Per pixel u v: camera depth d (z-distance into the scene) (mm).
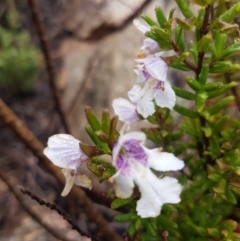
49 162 96
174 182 60
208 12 70
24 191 75
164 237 70
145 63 67
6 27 164
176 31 71
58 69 159
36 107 156
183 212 84
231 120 85
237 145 80
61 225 120
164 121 82
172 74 142
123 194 59
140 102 68
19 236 125
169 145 85
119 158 60
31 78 155
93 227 119
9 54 151
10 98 157
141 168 60
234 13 71
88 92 151
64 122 121
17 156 142
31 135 94
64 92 153
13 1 163
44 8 174
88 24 162
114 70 153
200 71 74
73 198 106
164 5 155
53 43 164
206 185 80
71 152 63
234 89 92
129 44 157
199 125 83
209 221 82
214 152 81
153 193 59
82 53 159
